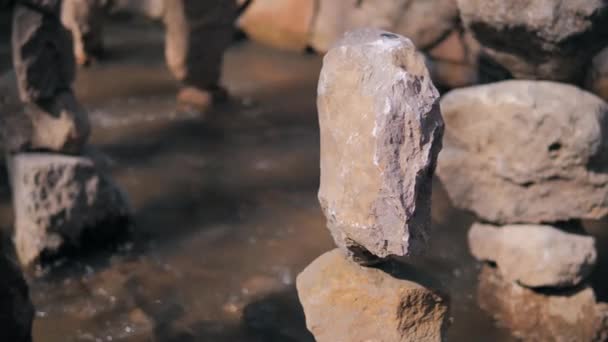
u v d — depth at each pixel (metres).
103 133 2.73
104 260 2.10
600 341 1.82
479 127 1.85
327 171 1.37
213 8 2.80
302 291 1.46
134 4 3.88
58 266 2.06
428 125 1.27
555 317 1.85
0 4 3.92
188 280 2.03
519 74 1.84
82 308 1.93
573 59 1.76
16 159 2.06
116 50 3.56
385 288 1.40
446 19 2.92
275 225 2.26
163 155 2.60
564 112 1.77
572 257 1.83
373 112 1.28
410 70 1.30
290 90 3.15
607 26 1.72
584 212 1.82
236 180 2.48
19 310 1.47
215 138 2.72
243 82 3.23
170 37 2.86
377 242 1.30
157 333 1.85
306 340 1.84
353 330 1.41
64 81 2.02
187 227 2.25
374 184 1.28
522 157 1.81
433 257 2.12
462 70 2.95
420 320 1.41
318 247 2.17
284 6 3.56
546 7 1.69
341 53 1.34
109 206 2.13
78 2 3.28
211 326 1.88
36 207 2.03
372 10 3.20
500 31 1.76
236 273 2.06
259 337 1.85
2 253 1.44
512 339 1.84
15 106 2.04
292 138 2.74
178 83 3.20
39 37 1.94
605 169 1.80
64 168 2.05
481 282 1.99
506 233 1.90
